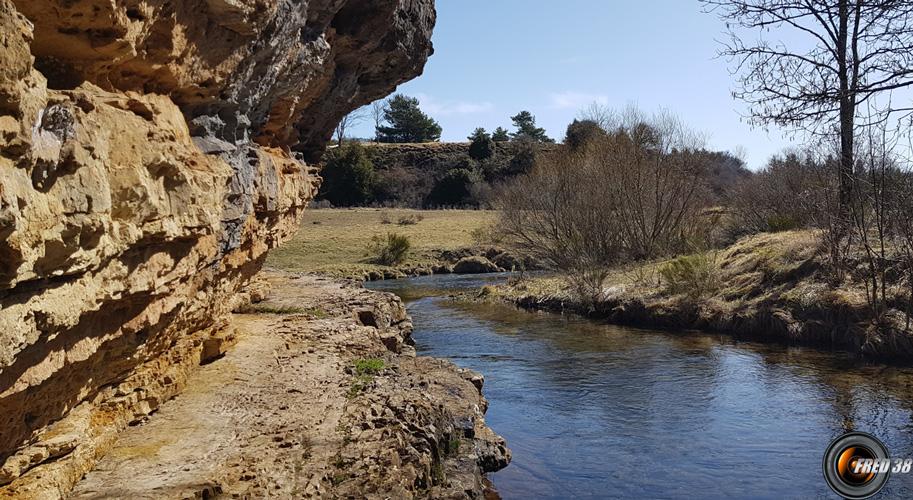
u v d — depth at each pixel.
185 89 5.65
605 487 7.90
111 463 5.48
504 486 7.83
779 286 16.98
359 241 39.19
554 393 11.84
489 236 38.69
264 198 8.70
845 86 9.13
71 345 4.05
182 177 4.99
